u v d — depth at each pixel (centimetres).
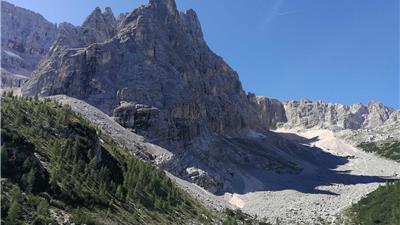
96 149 11894
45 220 7169
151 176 13375
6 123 10344
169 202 12544
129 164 13300
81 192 9462
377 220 15362
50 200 8288
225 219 13638
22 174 8269
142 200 11656
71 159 10806
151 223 10325
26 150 8925
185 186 17512
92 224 8194
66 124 12144
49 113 12912
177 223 11269
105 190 10419
